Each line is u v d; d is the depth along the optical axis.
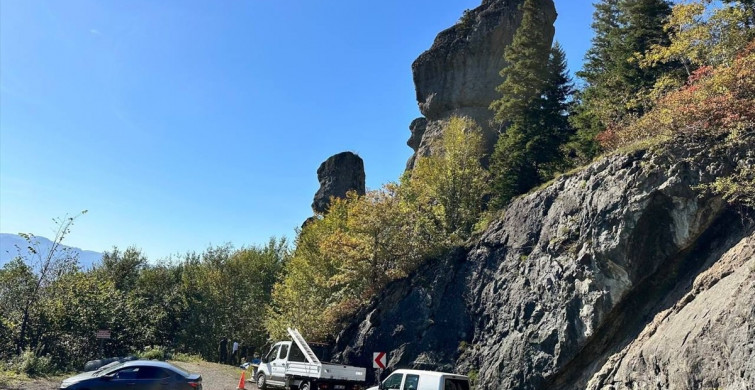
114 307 32.38
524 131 30.83
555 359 19.39
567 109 32.47
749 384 12.07
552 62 33.12
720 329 13.62
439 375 15.00
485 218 28.78
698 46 21.38
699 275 16.97
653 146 19.31
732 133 16.59
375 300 30.27
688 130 18.47
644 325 17.97
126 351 32.53
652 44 25.89
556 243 21.34
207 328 56.56
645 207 18.47
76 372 23.42
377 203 32.03
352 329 30.30
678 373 14.48
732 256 16.14
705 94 18.14
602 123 26.78
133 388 14.25
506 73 34.50
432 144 43.50
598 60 36.69
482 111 43.31
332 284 33.66
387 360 26.45
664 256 18.30
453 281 26.12
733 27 20.58
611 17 38.25
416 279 28.42
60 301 27.27
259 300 55.88
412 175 35.62
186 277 61.75
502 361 21.00
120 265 57.16
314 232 41.06
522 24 34.44
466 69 44.78
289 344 23.66
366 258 31.28
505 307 22.47
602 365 18.44
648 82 26.25
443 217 31.05
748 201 16.39
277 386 23.22
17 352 24.08
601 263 19.23
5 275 25.92
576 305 19.58
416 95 49.00
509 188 29.27
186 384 14.89
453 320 24.73
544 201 23.47
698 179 17.62
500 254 24.48
